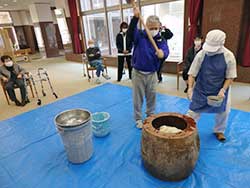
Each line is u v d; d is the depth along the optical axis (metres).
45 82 4.97
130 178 1.65
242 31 3.63
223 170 1.67
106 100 3.41
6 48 6.91
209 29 3.86
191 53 3.32
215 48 1.61
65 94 4.00
